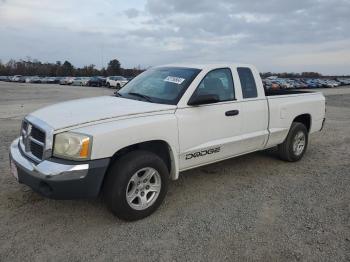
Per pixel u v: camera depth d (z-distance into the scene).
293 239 3.53
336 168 6.03
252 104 5.18
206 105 4.54
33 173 3.48
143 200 3.91
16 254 3.17
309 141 8.39
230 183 5.14
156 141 4.11
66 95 27.12
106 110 3.94
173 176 4.30
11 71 114.38
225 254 3.24
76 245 3.35
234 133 4.93
